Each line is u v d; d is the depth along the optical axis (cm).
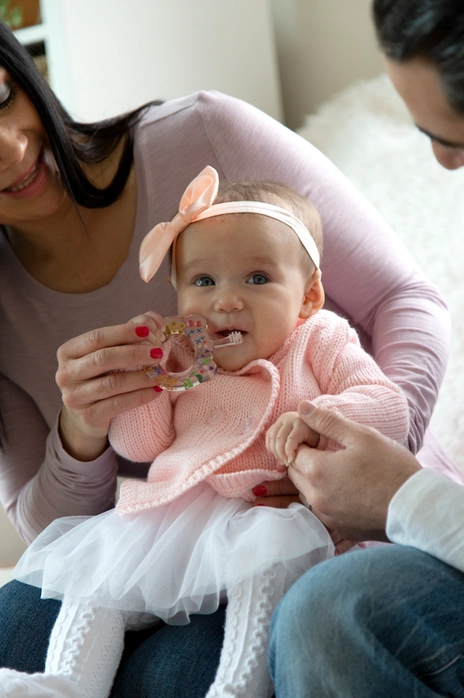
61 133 123
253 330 113
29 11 216
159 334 109
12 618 111
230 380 116
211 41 211
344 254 135
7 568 185
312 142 203
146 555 104
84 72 210
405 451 93
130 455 119
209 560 99
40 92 119
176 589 101
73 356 109
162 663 98
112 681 100
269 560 95
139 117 143
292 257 116
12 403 145
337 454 93
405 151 190
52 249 137
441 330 131
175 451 114
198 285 117
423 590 77
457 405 166
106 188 134
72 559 107
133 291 137
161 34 211
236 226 114
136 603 102
